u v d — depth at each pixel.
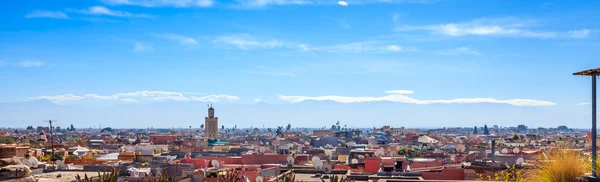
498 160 64.56
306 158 78.19
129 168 51.81
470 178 43.56
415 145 162.62
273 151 111.19
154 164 61.50
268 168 53.41
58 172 41.44
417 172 47.84
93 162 73.94
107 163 71.44
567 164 18.69
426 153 107.62
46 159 80.31
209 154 98.25
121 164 64.88
